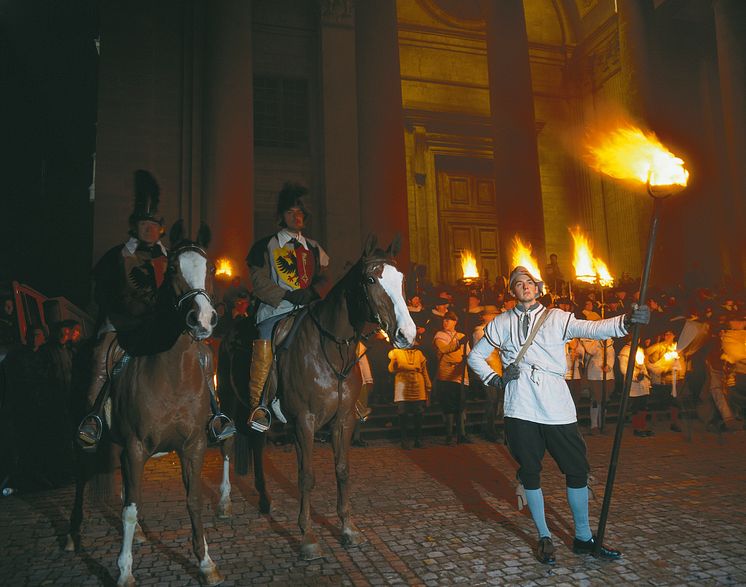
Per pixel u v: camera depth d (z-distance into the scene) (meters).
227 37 16.33
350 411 4.37
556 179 24.05
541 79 24.66
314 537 4.07
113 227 15.73
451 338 9.44
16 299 7.96
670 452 8.07
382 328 3.97
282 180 18.36
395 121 16.70
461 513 5.12
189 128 16.72
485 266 23.47
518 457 3.89
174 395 3.55
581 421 11.09
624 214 21.98
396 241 4.09
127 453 3.54
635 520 4.76
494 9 18.84
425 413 10.82
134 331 3.79
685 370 10.29
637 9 20.17
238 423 5.29
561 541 4.27
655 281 18.95
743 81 16.95
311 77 19.19
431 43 23.38
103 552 4.23
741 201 16.77
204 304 3.38
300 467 4.21
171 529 4.78
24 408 6.64
